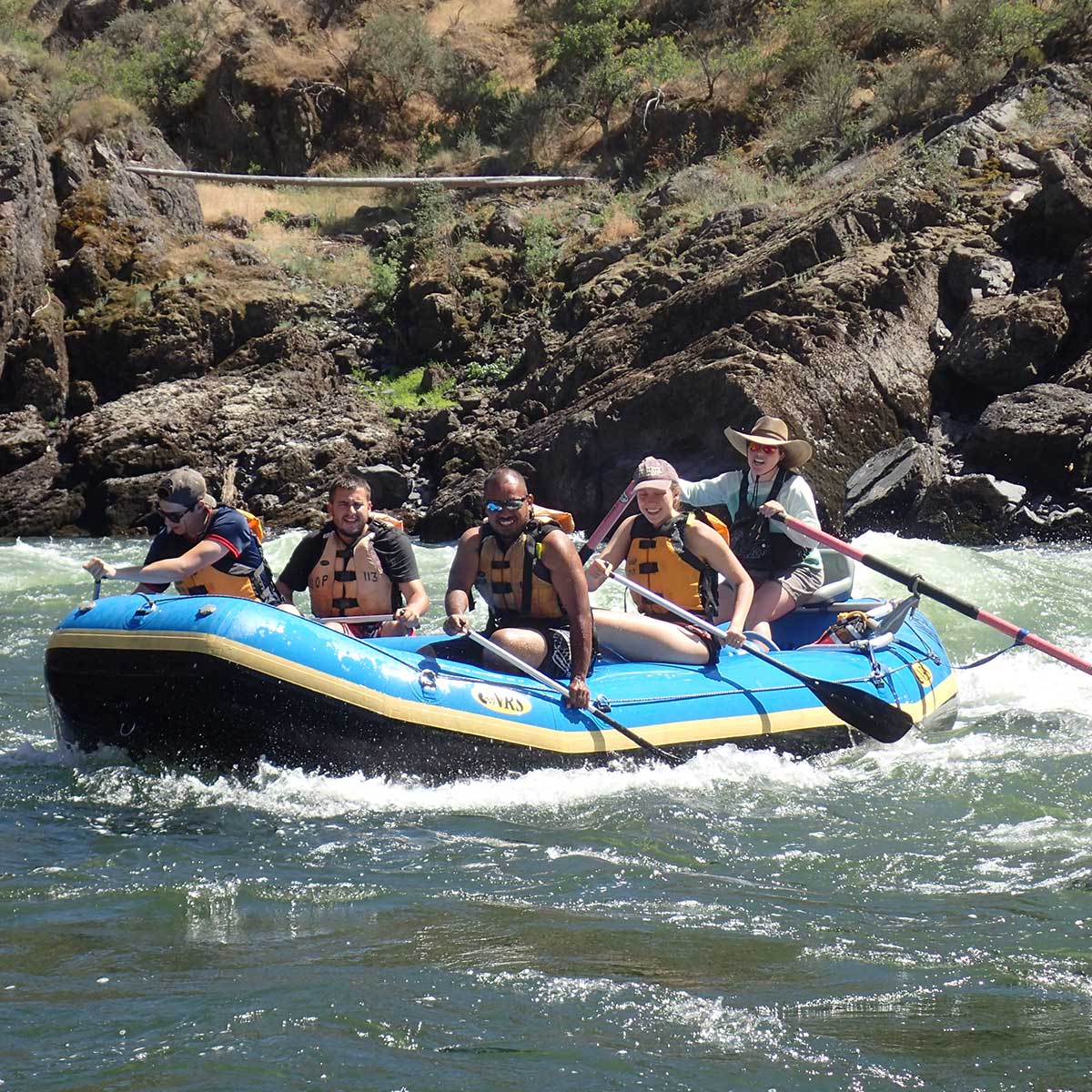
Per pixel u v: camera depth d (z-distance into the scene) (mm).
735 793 14852
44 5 93062
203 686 14016
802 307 42875
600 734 15383
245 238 67438
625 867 12227
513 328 56594
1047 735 17625
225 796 14281
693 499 18922
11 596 30438
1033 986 9547
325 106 81812
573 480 43625
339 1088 7906
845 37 69000
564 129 74250
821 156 58625
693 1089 7984
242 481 48906
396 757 14492
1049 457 37344
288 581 16609
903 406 41125
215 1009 8977
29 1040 8516
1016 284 43438
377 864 12234
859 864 12430
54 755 16031
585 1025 8828
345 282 61969
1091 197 43094
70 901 11227
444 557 36500
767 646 17406
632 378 44094
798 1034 8727
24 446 49875
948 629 25266
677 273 50188
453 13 91750
